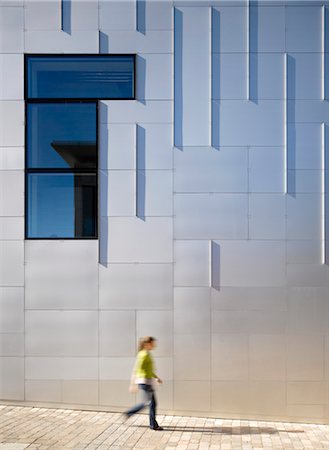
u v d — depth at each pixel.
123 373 8.54
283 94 8.66
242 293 8.53
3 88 8.80
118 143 8.71
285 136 8.62
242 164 8.64
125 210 8.66
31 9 8.81
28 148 8.88
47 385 8.61
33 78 8.92
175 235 8.61
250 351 8.49
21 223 8.71
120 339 8.56
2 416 8.12
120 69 8.86
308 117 8.62
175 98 8.70
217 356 8.50
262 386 8.46
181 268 8.58
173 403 8.49
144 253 8.62
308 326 8.48
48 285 8.66
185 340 8.51
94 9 8.77
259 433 7.69
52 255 8.68
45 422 7.86
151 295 8.57
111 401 8.54
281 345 8.48
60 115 8.91
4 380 8.65
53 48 8.78
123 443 6.99
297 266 8.53
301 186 8.59
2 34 8.81
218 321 8.52
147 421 8.11
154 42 8.72
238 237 8.59
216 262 8.57
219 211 8.62
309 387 8.45
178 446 6.95
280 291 8.51
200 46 8.70
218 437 7.43
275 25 8.68
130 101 8.72
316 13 8.65
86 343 8.59
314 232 8.55
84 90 8.88
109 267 8.62
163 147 8.68
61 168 8.86
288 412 8.43
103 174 8.69
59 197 8.84
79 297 8.62
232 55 8.68
